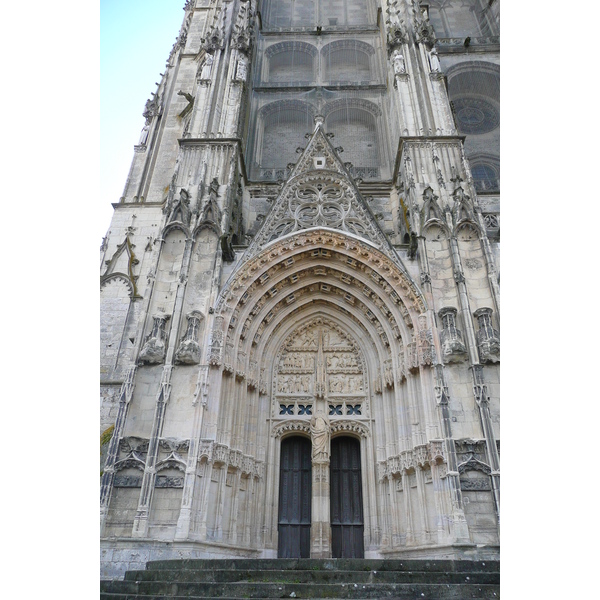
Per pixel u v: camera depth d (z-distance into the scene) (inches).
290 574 503.8
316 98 1419.8
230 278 872.3
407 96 1125.7
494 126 1418.6
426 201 923.4
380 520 794.8
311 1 1752.0
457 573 497.7
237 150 1035.3
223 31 1296.8
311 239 929.5
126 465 711.1
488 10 1643.7
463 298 819.4
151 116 1427.2
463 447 712.4
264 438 869.8
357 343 949.8
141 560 632.4
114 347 1012.5
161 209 1208.2
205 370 775.1
